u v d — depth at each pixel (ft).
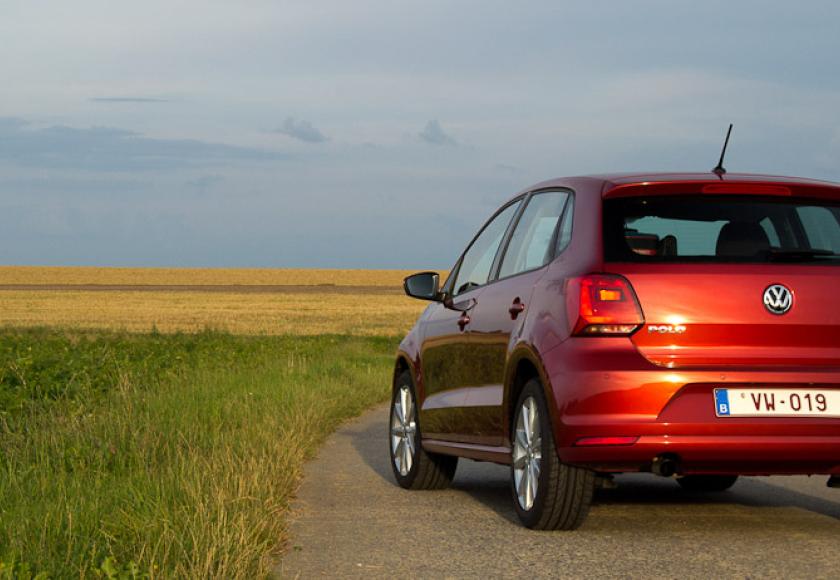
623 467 20.36
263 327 199.62
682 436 19.94
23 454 28.04
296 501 26.17
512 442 23.12
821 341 20.53
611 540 21.21
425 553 20.16
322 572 18.70
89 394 39.88
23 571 15.94
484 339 24.62
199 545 18.01
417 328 30.01
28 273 516.73
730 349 20.29
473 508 25.39
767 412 20.15
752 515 24.21
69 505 20.94
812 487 28.96
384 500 26.63
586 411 20.16
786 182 21.44
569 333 20.68
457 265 29.01
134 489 22.43
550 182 24.71
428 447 27.96
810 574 18.30
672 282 20.38
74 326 193.77
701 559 19.48
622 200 21.50
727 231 21.24
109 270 539.29
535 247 23.77
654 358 20.15
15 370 42.11
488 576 18.35
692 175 22.15
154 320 221.66
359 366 74.43
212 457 26.99
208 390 42.68
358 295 378.12
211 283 490.08
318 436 38.99
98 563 17.40
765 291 20.44
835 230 21.61
